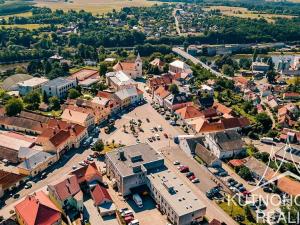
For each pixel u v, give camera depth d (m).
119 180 193.75
